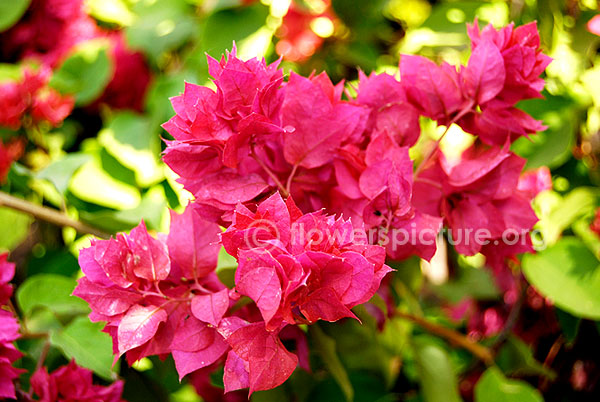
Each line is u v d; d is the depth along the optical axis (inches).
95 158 24.5
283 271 13.5
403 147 16.1
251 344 14.0
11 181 24.5
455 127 25.0
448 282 26.0
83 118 28.3
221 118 15.0
